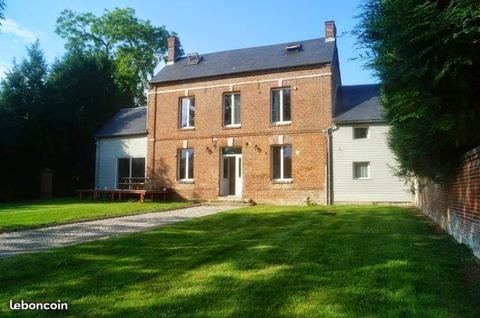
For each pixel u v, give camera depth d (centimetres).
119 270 618
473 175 669
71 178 2747
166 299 488
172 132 2256
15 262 655
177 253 730
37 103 2516
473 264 613
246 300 479
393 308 442
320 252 718
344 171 1883
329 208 1563
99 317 440
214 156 2131
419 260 643
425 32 543
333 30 2139
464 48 544
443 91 587
